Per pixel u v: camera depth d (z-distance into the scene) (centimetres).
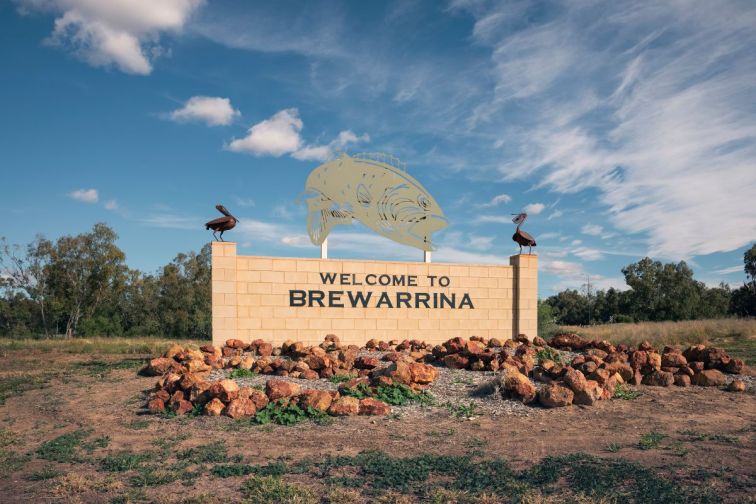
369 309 1888
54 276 4728
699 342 2564
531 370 1198
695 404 1054
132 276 5103
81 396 1162
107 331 4775
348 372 1255
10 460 770
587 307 7838
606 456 728
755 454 735
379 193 1980
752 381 1245
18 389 1284
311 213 1905
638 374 1200
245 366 1298
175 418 957
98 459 754
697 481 621
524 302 2066
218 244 1738
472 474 654
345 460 714
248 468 684
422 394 1062
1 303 4719
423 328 1950
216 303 1725
